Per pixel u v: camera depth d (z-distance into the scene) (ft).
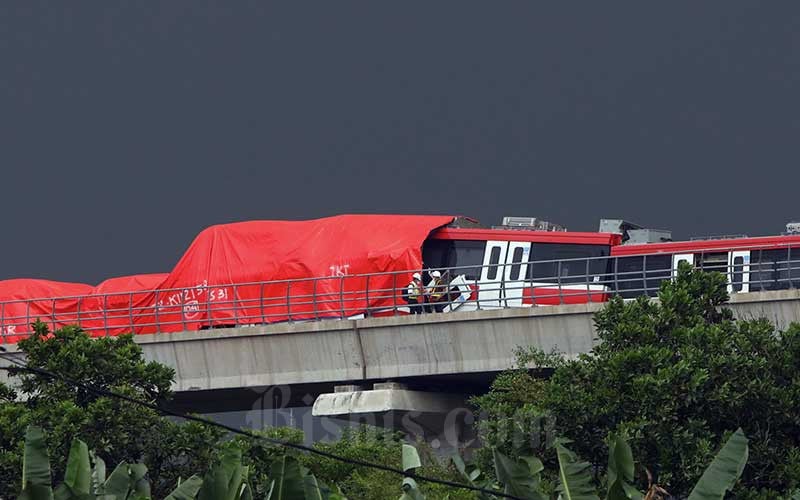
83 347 527.81
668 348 485.56
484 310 621.72
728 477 369.30
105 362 528.22
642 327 495.41
